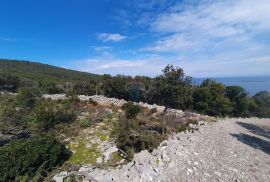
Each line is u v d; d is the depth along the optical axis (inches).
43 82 2146.9
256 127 970.7
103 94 1573.6
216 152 466.6
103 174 335.0
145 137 528.7
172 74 716.0
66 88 1774.1
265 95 2420.0
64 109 838.5
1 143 585.3
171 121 797.2
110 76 1621.6
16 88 2026.3
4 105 1021.2
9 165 346.0
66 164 432.1
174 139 514.6
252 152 506.0
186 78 723.4
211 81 1862.7
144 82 1531.7
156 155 402.6
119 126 607.5
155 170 340.5
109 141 569.0
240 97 1812.3
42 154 390.9
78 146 547.8
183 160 393.7
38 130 652.7
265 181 346.3
